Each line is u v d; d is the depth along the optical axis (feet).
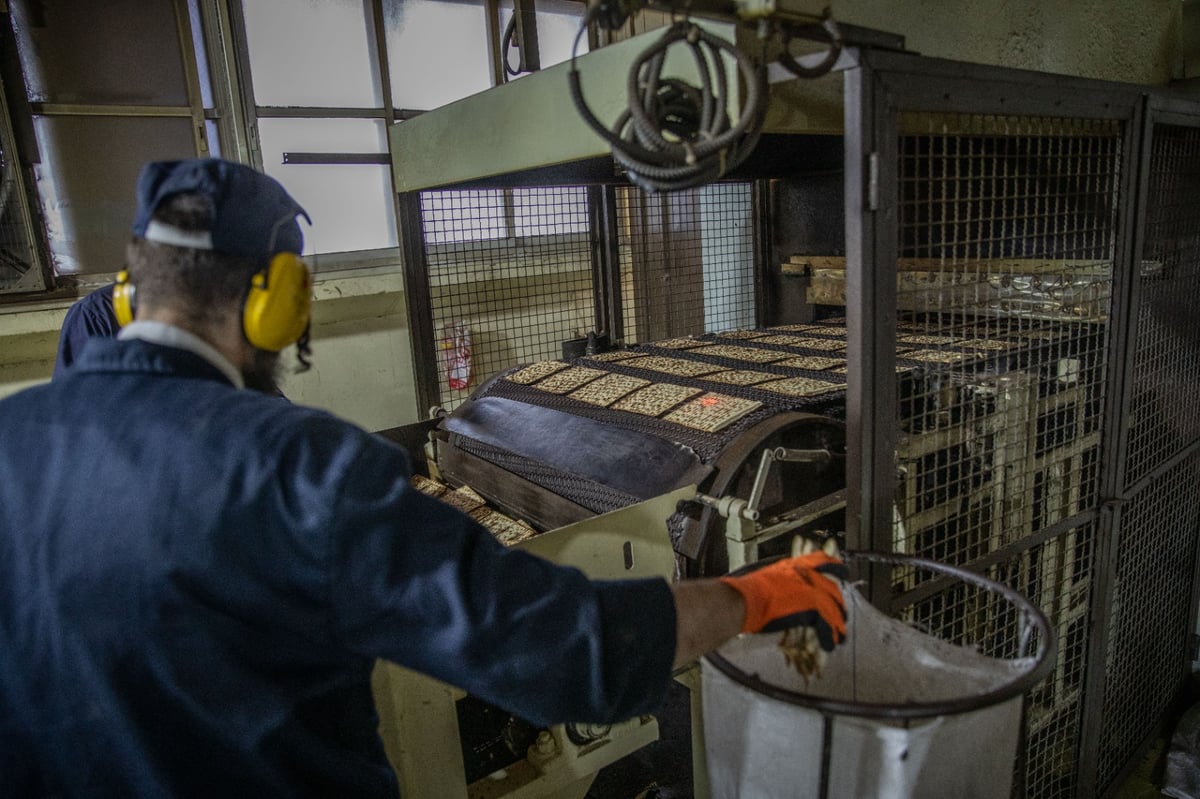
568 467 5.63
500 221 10.16
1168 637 7.63
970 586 5.36
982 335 6.27
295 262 2.61
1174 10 7.06
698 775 4.81
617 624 2.32
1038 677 2.76
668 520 4.95
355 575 2.19
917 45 4.52
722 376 6.50
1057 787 6.40
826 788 2.72
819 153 6.74
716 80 3.43
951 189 6.26
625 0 2.85
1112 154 5.00
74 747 2.24
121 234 8.33
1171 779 7.27
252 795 2.28
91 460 2.29
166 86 8.39
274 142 9.15
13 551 2.30
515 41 7.00
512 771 4.31
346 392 9.77
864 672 3.50
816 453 4.90
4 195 7.43
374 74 9.76
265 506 2.21
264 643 2.27
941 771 2.65
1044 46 5.55
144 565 2.16
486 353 10.42
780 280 9.77
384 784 2.67
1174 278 6.25
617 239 9.29
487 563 2.27
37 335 7.84
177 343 2.50
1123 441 5.56
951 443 4.65
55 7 7.63
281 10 8.97
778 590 2.76
